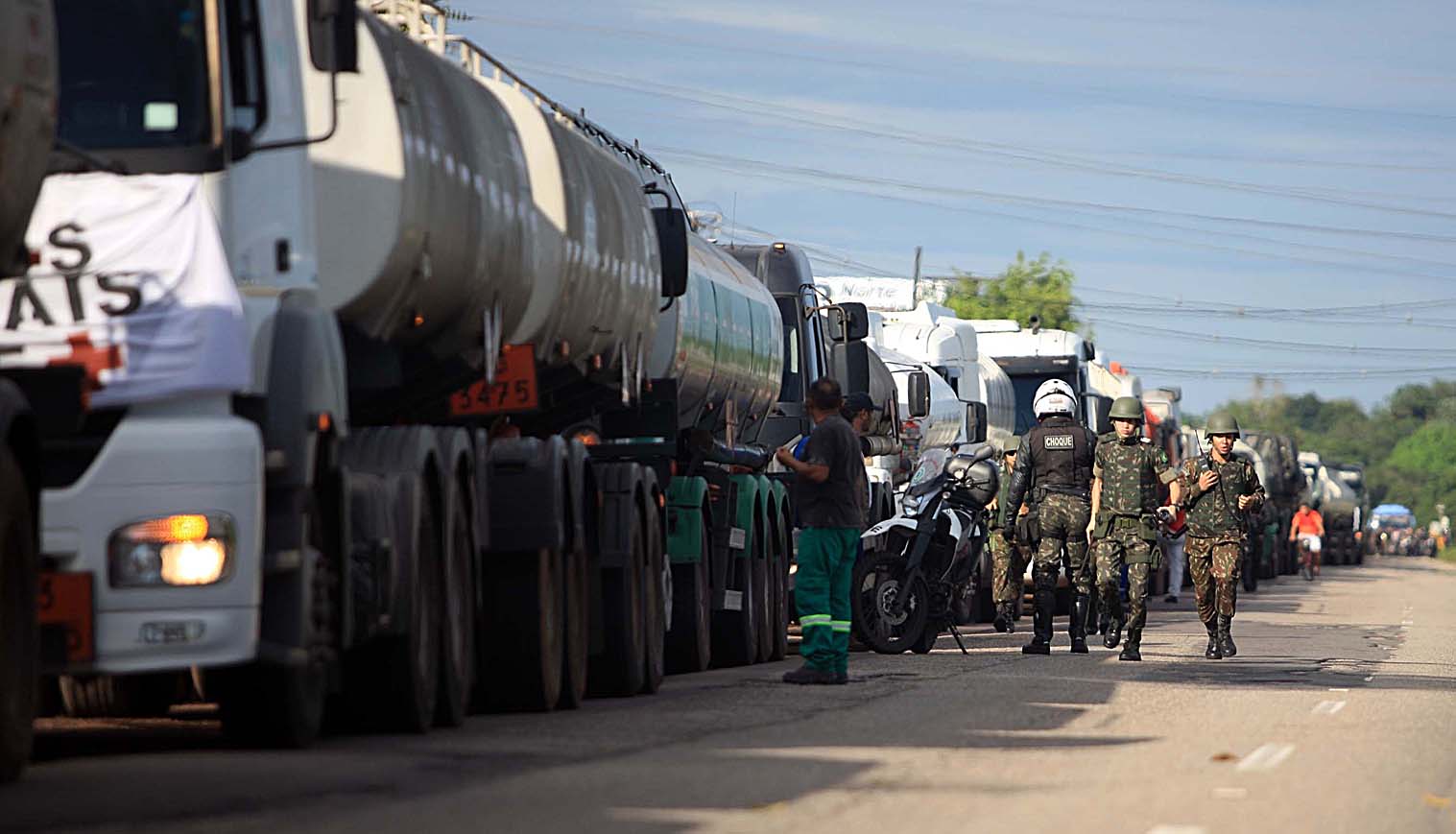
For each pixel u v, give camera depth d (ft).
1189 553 225.76
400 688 118.93
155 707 139.64
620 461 187.32
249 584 100.22
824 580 177.17
